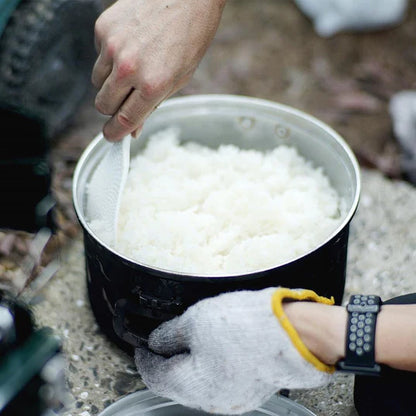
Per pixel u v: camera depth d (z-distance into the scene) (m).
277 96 2.99
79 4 2.35
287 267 1.42
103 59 1.46
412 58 3.28
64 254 1.97
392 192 2.25
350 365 1.31
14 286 1.72
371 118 2.89
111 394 1.63
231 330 1.30
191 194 1.78
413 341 1.28
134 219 1.68
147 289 1.46
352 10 3.31
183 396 1.38
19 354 1.24
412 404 1.39
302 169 1.88
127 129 1.48
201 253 1.62
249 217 1.70
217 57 3.18
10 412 1.21
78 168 1.66
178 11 1.45
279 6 3.53
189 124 1.95
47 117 2.38
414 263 2.01
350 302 1.34
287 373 1.30
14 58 2.24
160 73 1.41
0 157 1.74
